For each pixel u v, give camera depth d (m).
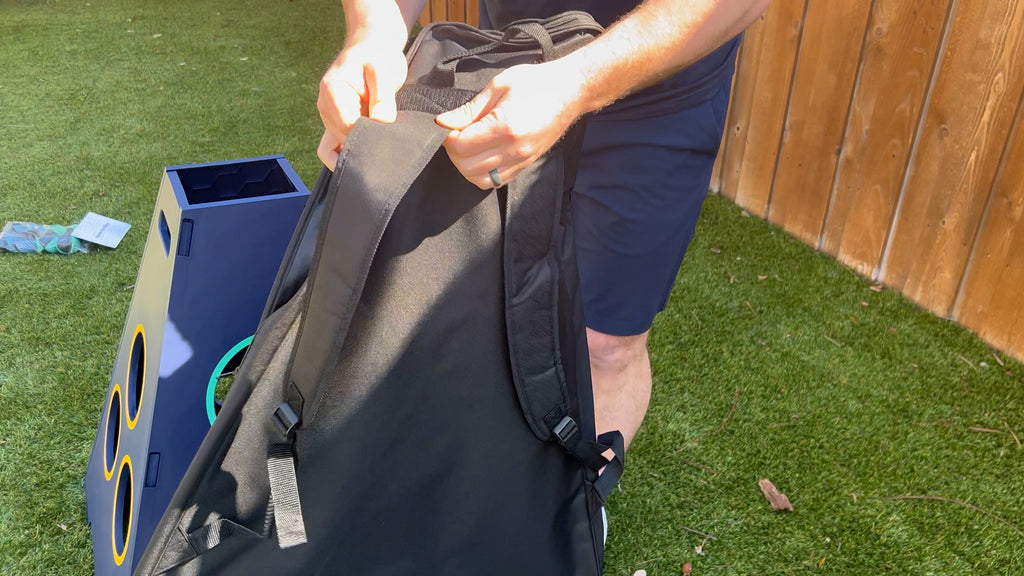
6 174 3.18
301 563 1.04
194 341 1.30
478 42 1.15
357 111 0.94
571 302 1.07
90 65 4.45
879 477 1.87
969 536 1.72
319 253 0.89
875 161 2.50
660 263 1.50
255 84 4.23
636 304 1.53
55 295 2.44
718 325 2.41
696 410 2.07
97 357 2.18
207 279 1.28
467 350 0.99
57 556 1.61
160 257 1.37
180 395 1.31
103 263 2.62
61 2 5.68
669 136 1.38
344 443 0.98
